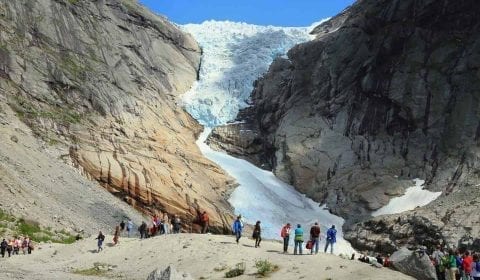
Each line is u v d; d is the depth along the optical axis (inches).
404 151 3090.6
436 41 3260.3
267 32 5024.6
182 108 3909.9
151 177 2672.2
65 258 1537.9
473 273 1079.6
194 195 2719.0
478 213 2325.3
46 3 3208.7
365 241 2588.6
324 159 3270.2
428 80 3169.3
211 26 5511.8
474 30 3179.1
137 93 3341.5
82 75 3036.4
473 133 2915.8
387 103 3260.3
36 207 1934.1
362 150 3206.2
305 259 1235.2
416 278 1093.8
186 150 3189.0
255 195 3053.6
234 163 3440.0
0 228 1690.5
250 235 2677.2
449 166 2866.6
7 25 2913.4
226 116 4183.1
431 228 2340.1
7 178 1967.3
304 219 2967.5
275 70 4001.0
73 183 2349.9
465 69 3097.9
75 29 3309.5
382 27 3486.7
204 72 4571.9
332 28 4800.7
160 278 881.5
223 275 1170.0
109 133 2837.1
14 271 1168.8
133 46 3801.7
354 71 3499.0
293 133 3447.3
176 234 1590.8
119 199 2554.1
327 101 3523.6
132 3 4202.8
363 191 2970.0
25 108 2647.6
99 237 1560.0
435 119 3075.8
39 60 2903.5
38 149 2449.6
